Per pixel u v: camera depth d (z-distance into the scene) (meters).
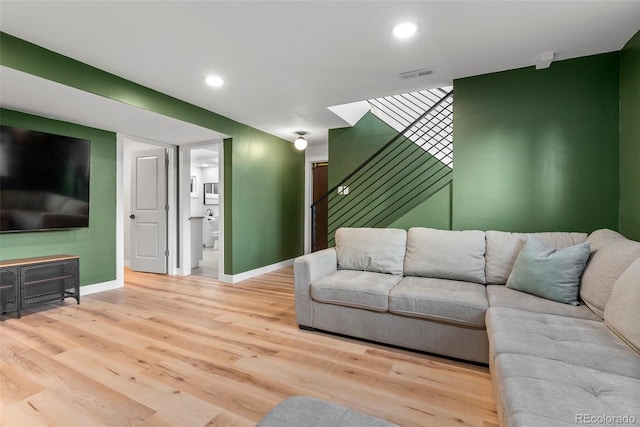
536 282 1.91
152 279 4.35
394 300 2.13
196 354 2.08
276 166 5.02
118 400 1.58
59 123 3.28
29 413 1.47
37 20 1.92
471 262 2.38
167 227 4.64
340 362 1.98
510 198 2.69
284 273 4.76
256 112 3.78
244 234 4.36
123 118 3.24
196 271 4.93
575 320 1.59
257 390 1.67
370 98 3.34
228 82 2.90
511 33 2.13
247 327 2.57
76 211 3.34
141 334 2.41
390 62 2.54
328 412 0.98
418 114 3.95
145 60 2.46
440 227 3.01
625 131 2.29
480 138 2.79
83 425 1.40
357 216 4.35
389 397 1.62
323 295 2.38
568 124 2.52
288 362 1.98
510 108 2.69
